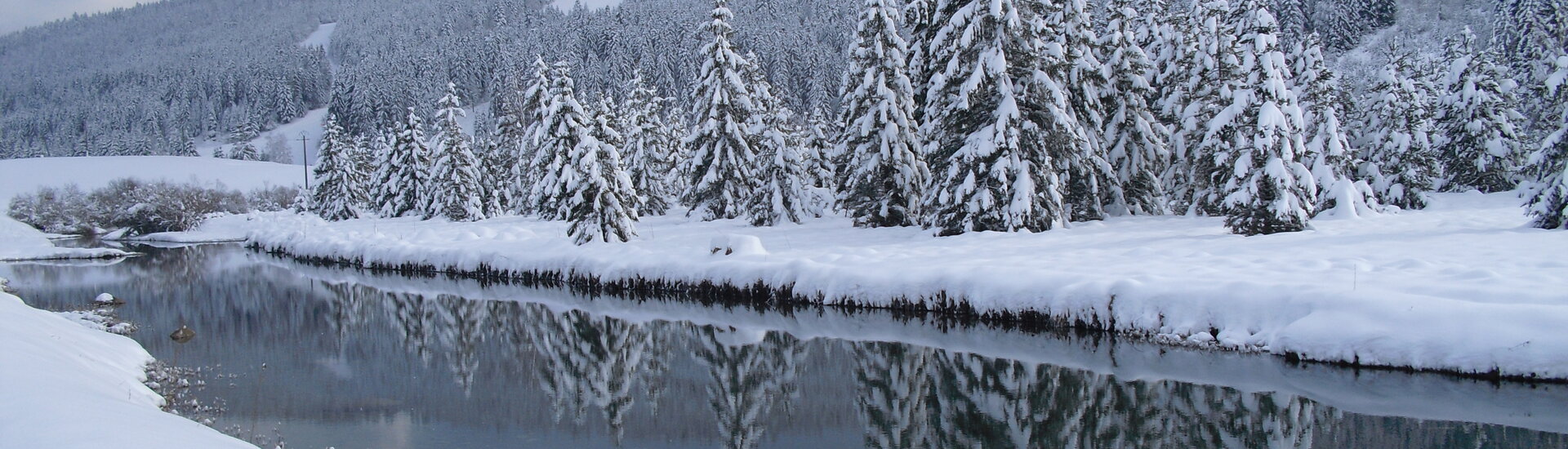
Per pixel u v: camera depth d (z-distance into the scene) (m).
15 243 43.91
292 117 147.12
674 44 112.56
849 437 9.49
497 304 20.47
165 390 11.27
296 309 20.31
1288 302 11.47
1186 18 27.36
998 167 20.95
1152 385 10.78
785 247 22.97
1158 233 20.53
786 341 14.73
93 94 185.00
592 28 126.12
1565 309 9.41
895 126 25.97
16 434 5.63
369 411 10.56
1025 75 21.72
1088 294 13.38
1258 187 19.44
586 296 20.98
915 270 16.30
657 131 45.06
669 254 21.52
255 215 61.31
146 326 17.70
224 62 169.38
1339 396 9.80
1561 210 17.77
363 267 30.36
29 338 10.39
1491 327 9.65
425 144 54.66
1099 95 25.27
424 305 20.73
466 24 196.25
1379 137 30.41
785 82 99.94
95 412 6.65
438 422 10.10
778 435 9.62
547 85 32.72
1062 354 12.60
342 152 57.59
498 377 12.84
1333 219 23.56
